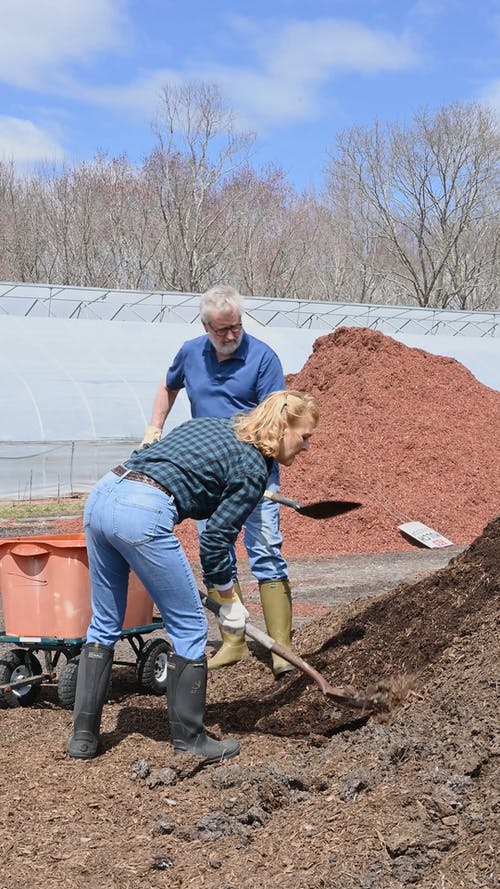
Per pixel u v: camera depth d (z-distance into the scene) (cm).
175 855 326
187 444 406
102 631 428
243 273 4919
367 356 1733
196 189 4650
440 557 1170
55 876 315
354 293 5422
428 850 307
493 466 1502
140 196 4781
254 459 403
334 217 5288
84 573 502
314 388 1730
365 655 498
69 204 4853
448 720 402
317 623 589
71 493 1867
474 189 4603
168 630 415
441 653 468
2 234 4762
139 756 424
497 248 5122
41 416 1989
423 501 1380
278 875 304
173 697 412
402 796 340
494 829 314
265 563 539
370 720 429
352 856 309
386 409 1595
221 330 525
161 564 397
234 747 418
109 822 355
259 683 539
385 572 1054
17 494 1850
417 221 4791
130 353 2314
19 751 437
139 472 402
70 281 4747
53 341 2308
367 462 1460
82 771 407
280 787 366
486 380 2742
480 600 499
